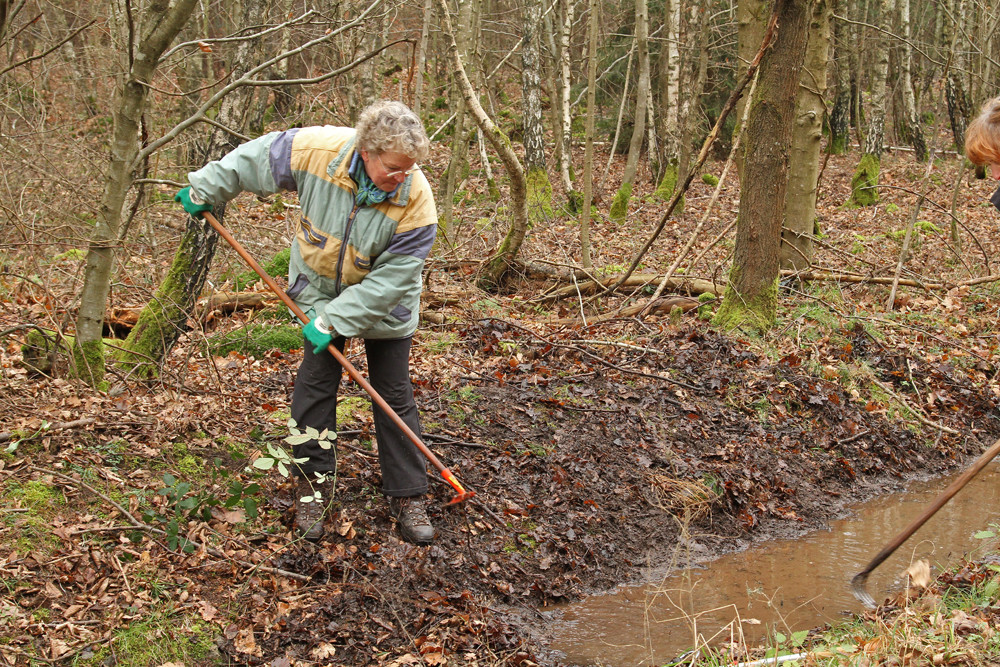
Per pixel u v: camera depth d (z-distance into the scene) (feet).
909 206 52.03
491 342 22.00
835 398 20.77
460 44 37.14
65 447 13.43
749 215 23.58
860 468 19.22
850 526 16.89
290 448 13.26
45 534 11.60
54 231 19.67
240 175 11.96
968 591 12.69
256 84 15.48
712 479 16.97
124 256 22.57
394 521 13.61
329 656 11.07
